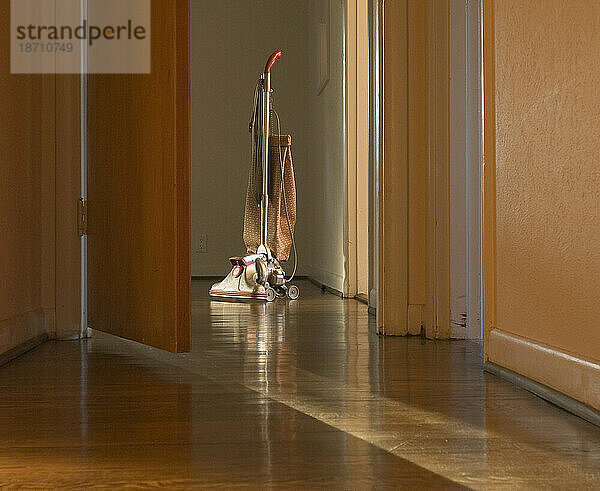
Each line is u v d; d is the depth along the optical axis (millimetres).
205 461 1235
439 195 2635
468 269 2641
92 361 2189
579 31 1551
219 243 6266
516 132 1883
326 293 4750
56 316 2613
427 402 1668
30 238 2463
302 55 6297
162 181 2139
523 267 1853
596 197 1485
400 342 2574
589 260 1521
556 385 1663
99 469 1193
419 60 2670
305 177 6242
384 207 2730
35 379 1927
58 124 2584
